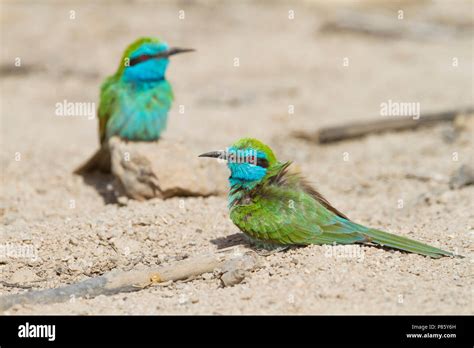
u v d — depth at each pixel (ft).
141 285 31.53
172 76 86.12
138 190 42.57
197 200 42.37
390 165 53.11
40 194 47.34
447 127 61.93
